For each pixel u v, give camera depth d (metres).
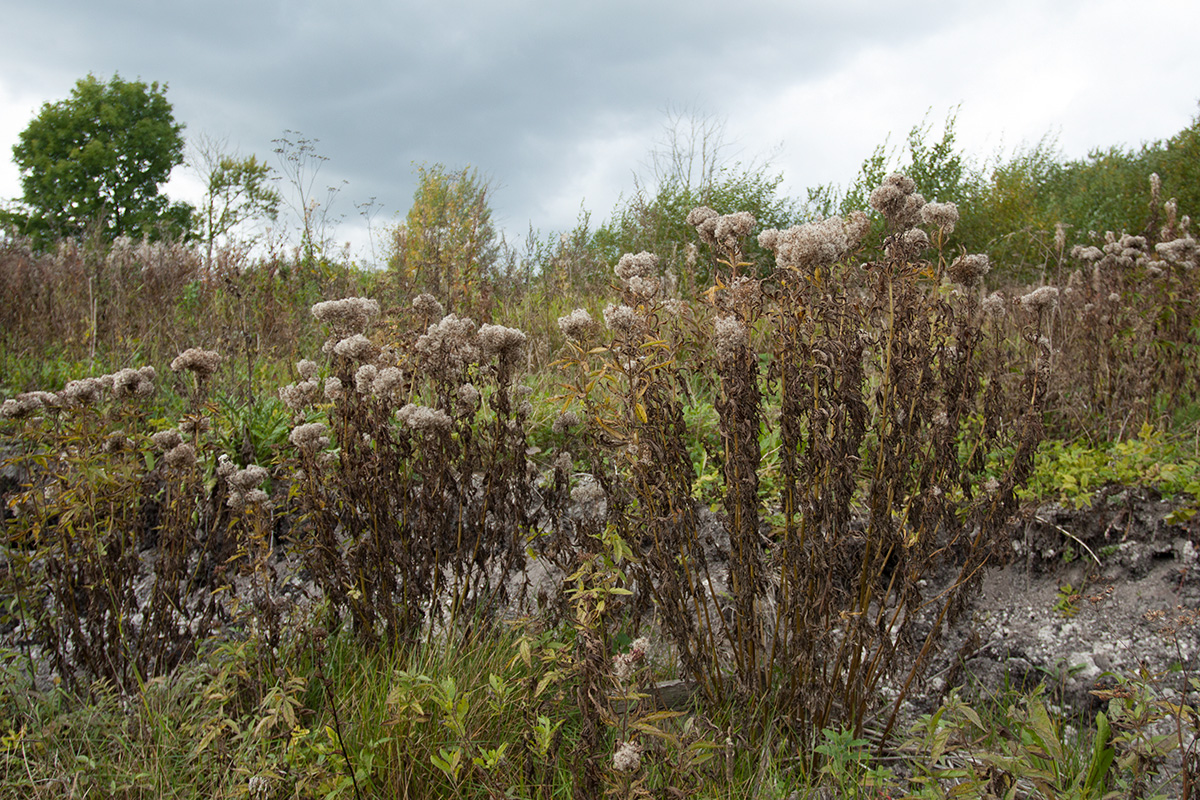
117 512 3.44
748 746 2.40
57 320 7.67
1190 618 2.89
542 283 8.93
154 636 2.98
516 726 2.54
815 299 2.43
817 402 2.41
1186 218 5.42
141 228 24.92
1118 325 4.59
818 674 2.53
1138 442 3.94
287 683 2.34
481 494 3.45
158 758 2.43
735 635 2.68
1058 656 2.95
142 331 7.19
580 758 2.34
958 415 2.48
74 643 2.98
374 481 2.90
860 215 2.67
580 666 2.21
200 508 3.60
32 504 3.36
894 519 2.73
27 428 3.35
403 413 2.87
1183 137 10.09
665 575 2.46
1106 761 2.15
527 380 5.72
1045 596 3.26
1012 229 11.52
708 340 2.76
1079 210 13.04
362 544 2.87
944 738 2.03
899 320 2.44
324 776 2.17
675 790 2.07
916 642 3.04
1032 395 2.60
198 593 3.60
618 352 2.46
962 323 2.50
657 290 2.72
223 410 4.70
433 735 2.44
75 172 33.31
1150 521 3.29
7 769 2.48
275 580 3.01
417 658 2.82
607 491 2.72
